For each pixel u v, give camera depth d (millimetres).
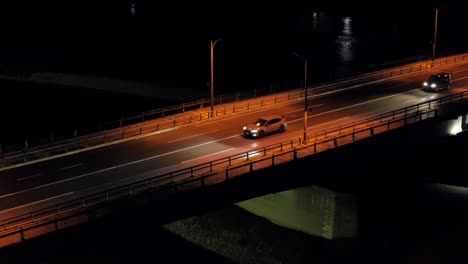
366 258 46750
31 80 108938
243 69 113500
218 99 72500
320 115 57562
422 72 75438
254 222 52656
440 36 134250
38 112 88562
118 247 43188
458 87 67125
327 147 45688
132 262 42531
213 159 45375
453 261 45531
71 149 48281
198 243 48812
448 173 56031
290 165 42406
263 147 46906
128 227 34750
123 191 38125
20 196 38531
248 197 40375
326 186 47812
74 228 32531
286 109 60375
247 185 39969
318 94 65875
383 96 64188
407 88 67500
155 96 94375
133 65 120188
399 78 72750
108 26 162875
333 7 182375
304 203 49625
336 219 48031
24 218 32938
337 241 48375
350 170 47625
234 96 70812
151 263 43469
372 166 49438
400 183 52594
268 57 123125
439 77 65562
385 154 49938
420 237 48344
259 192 40969
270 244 49188
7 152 48344
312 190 48781
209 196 38031
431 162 54906
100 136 51469
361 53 122250
